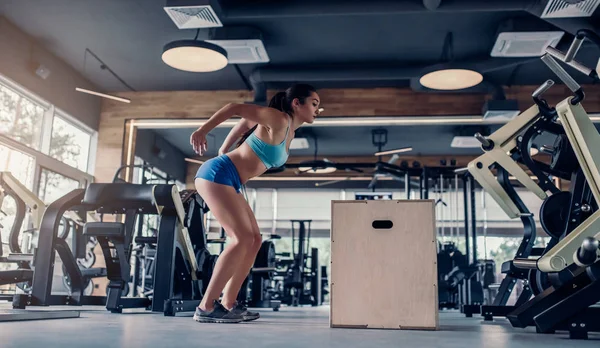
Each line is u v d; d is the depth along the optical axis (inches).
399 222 95.3
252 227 109.7
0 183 175.2
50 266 148.3
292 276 326.0
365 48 263.3
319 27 242.5
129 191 144.6
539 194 124.4
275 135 101.8
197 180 103.3
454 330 94.1
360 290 94.3
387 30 244.4
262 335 75.0
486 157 131.7
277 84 307.3
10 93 243.1
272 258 236.8
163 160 411.5
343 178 458.3
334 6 207.5
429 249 93.8
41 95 261.4
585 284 91.1
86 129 312.5
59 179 281.3
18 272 155.2
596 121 295.1
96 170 314.5
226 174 101.6
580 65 96.9
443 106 306.2
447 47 257.3
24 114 253.9
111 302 140.4
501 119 295.6
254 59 252.4
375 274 94.5
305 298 333.4
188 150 447.8
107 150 317.1
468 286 256.2
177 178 442.6
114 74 299.3
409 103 308.0
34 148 261.1
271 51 268.2
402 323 92.4
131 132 321.7
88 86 308.8
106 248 143.5
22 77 246.8
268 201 472.1
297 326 96.7
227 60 237.0
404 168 295.6
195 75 299.9
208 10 199.3
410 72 269.3
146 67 289.7
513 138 127.3
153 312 146.9
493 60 257.4
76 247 197.6
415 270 93.7
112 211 154.0
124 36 253.8
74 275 167.2
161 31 248.1
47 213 151.6
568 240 88.3
